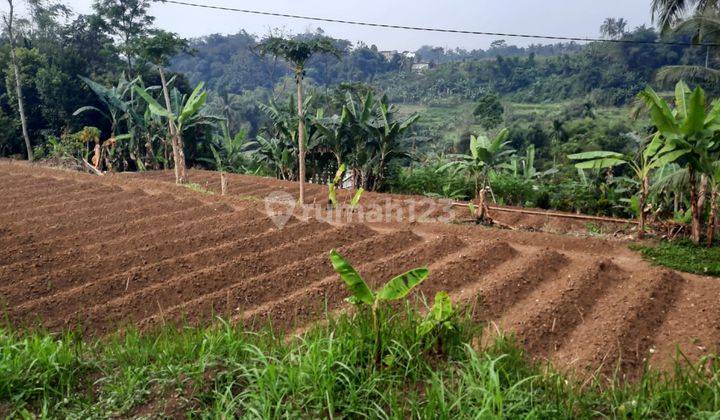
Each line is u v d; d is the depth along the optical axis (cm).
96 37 2833
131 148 2027
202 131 2109
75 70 2328
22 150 2364
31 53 2302
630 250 822
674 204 1027
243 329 534
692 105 723
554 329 554
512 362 428
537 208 1366
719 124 744
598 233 993
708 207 899
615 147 2442
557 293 630
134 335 486
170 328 533
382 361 415
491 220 1020
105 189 1264
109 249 812
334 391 381
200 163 2211
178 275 712
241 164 2189
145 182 1373
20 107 2084
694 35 1388
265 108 1825
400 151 1586
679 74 1477
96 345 472
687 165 804
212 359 412
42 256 780
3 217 1029
